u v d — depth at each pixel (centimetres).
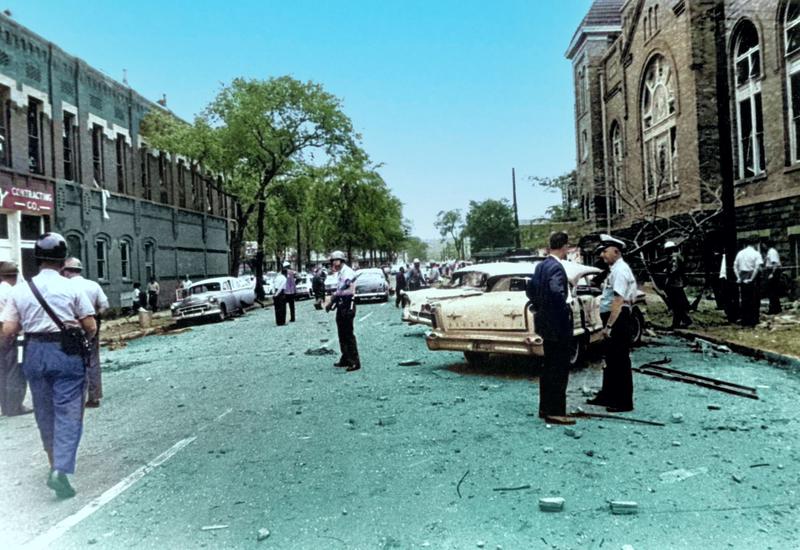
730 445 517
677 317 1280
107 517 411
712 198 1980
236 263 3250
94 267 2336
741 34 1877
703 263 2000
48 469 534
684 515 381
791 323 1216
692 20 2023
